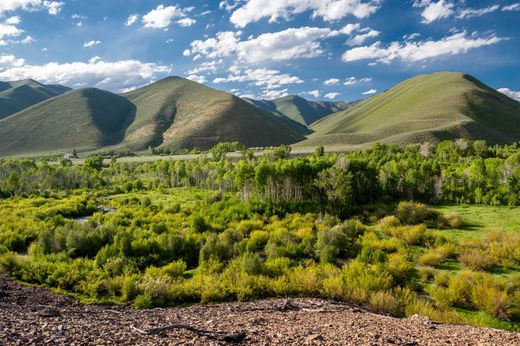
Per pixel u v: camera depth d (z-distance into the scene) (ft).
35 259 74.64
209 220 125.18
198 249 85.76
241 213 133.80
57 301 51.31
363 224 116.88
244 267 64.23
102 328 26.96
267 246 85.81
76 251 84.69
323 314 39.06
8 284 58.23
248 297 53.16
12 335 23.03
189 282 58.29
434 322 36.06
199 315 39.37
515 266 68.03
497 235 85.40
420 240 90.48
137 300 49.73
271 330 29.37
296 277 58.65
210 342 24.41
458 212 124.47
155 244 84.74
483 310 49.60
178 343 23.76
